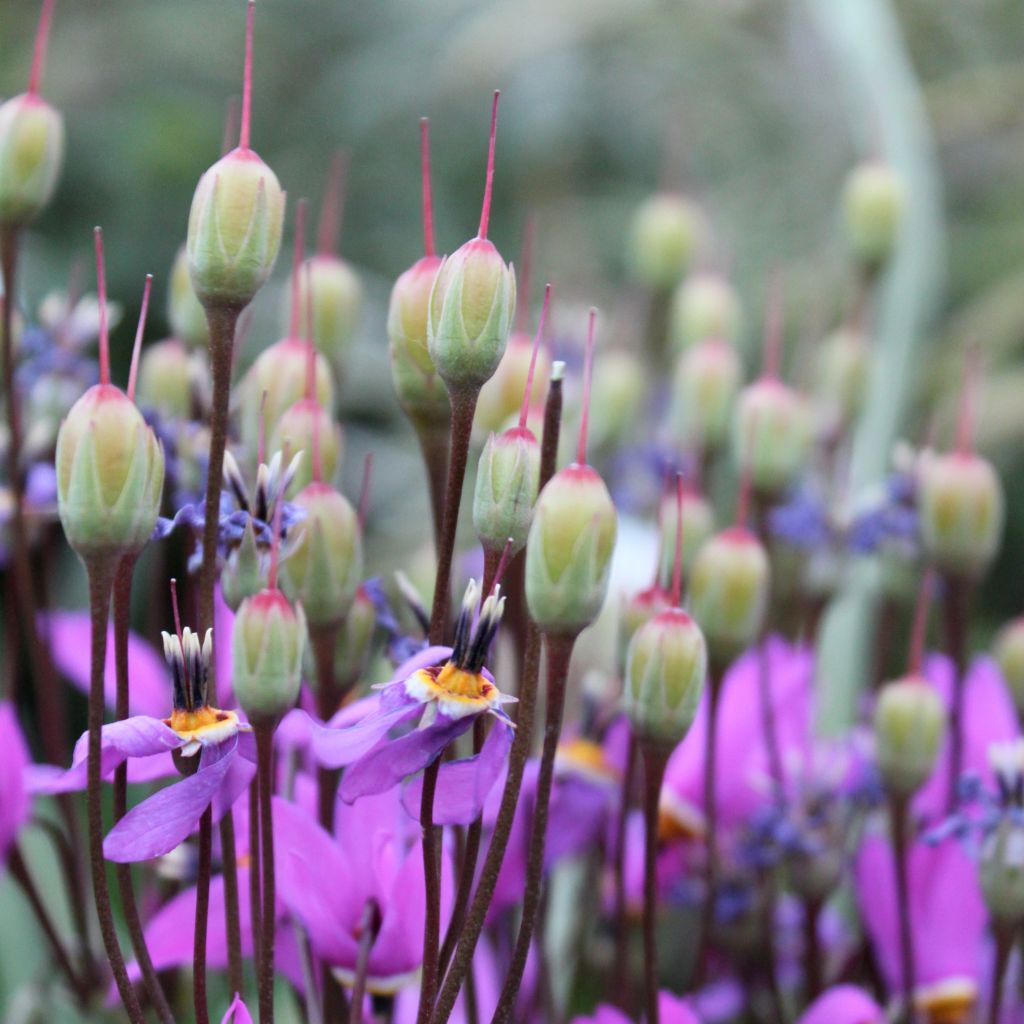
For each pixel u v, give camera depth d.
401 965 0.29
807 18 0.80
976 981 0.33
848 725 0.38
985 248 0.88
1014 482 0.79
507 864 0.30
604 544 0.26
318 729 0.27
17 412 0.31
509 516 0.27
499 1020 0.26
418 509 0.72
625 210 0.99
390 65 1.10
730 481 0.55
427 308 0.28
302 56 1.17
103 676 0.26
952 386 0.68
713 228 0.82
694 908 0.36
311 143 1.11
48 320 0.34
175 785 0.26
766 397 0.36
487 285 0.27
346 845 0.29
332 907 0.29
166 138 1.05
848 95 0.51
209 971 0.33
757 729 0.34
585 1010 0.34
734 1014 0.34
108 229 1.02
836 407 0.40
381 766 0.26
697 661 0.28
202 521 0.28
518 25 0.92
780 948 0.35
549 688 0.26
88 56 1.09
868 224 0.42
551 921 0.35
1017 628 0.34
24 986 0.32
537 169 1.03
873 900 0.33
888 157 0.46
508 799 0.26
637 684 0.28
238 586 0.27
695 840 0.34
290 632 0.26
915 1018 0.32
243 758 0.27
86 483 0.26
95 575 0.26
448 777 0.27
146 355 0.33
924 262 0.45
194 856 0.31
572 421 0.35
